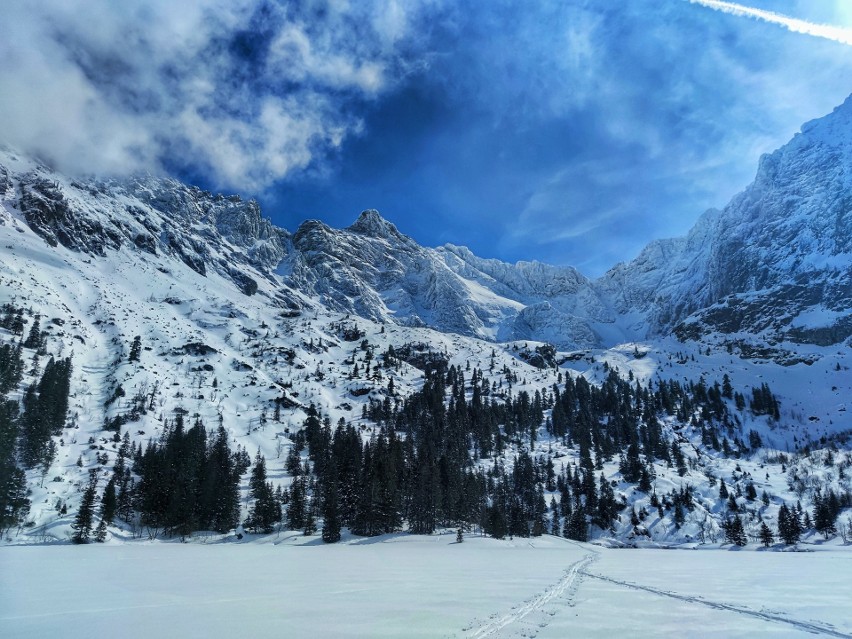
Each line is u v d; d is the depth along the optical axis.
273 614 29.48
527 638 23.23
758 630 25.25
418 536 131.75
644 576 52.00
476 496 153.12
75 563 68.12
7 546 111.44
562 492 179.75
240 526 143.75
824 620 28.05
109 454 174.75
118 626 26.44
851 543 147.75
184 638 23.53
